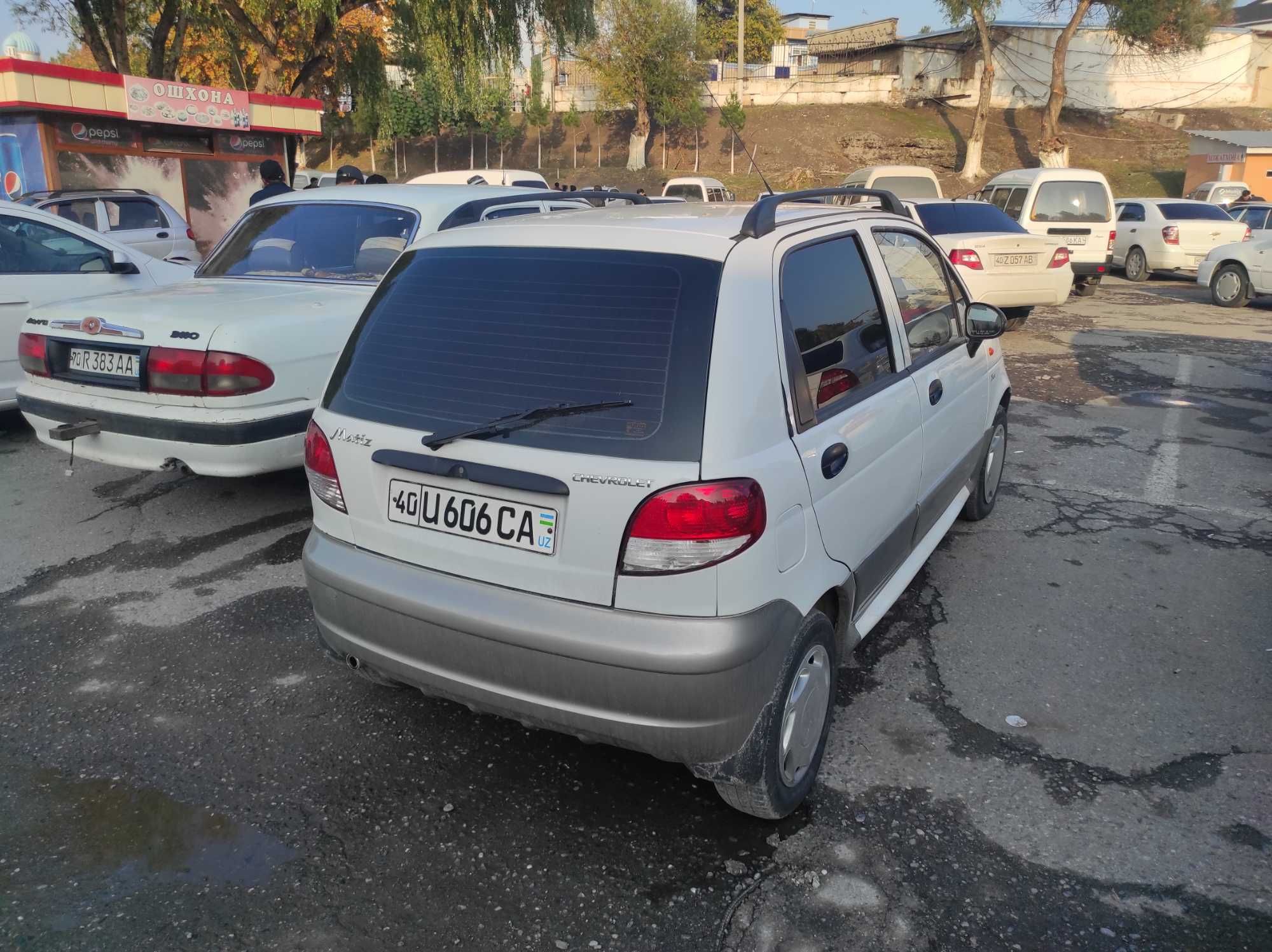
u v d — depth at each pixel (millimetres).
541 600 2549
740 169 45031
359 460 2834
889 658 3902
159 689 3643
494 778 3131
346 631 2912
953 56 48344
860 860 2732
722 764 2576
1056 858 2738
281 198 6258
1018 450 6918
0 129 14836
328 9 19875
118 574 4676
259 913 2541
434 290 2979
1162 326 12852
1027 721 3445
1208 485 6102
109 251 7289
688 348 2518
